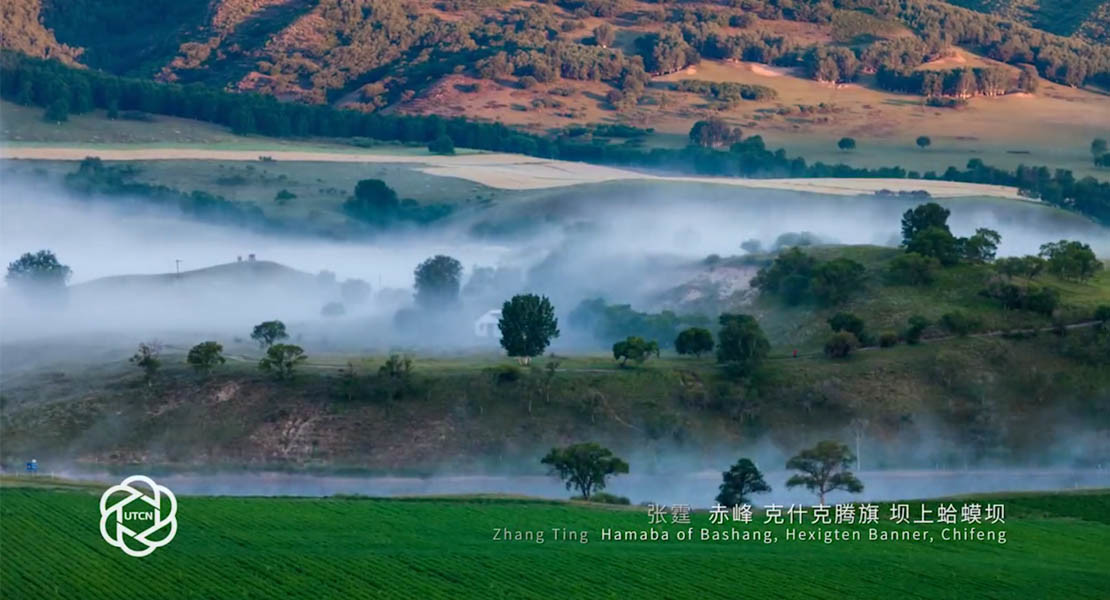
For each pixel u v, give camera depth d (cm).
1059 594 18850
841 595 18612
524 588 18550
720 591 18638
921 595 18688
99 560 19312
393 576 18850
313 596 18088
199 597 17950
